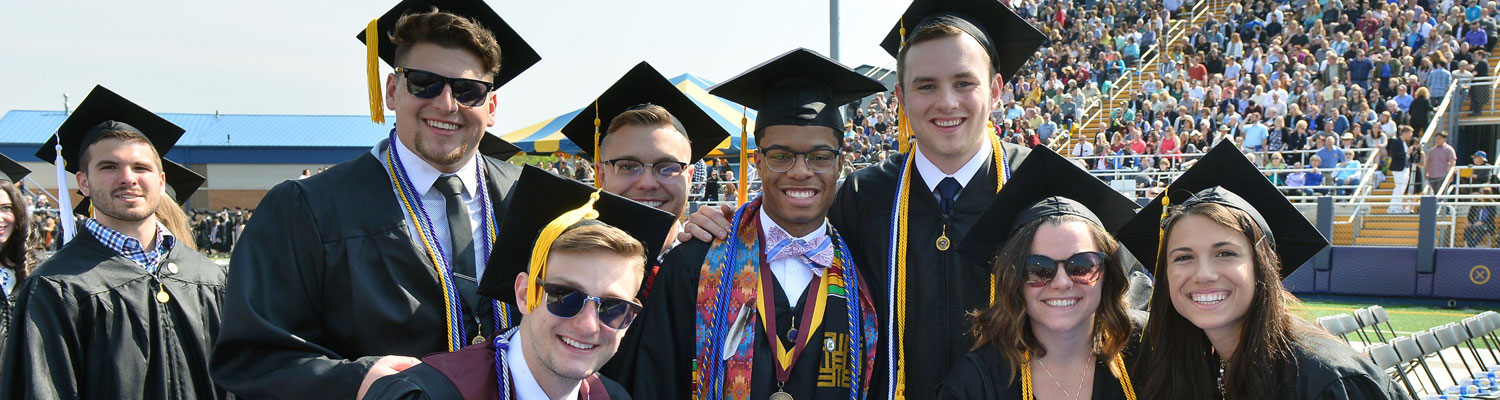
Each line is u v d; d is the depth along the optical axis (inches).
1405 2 820.0
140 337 138.9
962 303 123.9
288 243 107.3
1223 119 676.7
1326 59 716.7
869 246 131.7
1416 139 574.2
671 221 106.6
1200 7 986.1
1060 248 103.5
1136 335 111.9
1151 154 631.8
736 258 125.1
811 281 124.6
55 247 526.0
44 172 1103.0
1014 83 907.4
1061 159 113.0
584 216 93.4
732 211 135.6
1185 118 660.1
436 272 111.0
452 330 110.4
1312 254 111.8
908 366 125.2
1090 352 108.9
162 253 148.0
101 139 141.3
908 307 126.3
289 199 108.7
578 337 87.8
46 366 130.8
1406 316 391.9
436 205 115.6
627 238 91.1
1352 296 452.4
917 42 124.0
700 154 169.2
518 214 98.4
